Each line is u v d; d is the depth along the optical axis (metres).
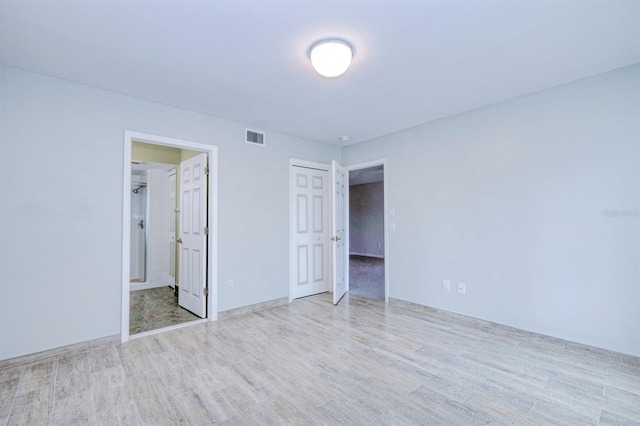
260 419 1.65
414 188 3.70
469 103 2.99
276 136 3.91
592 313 2.43
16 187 2.25
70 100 2.48
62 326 2.40
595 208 2.42
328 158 4.57
